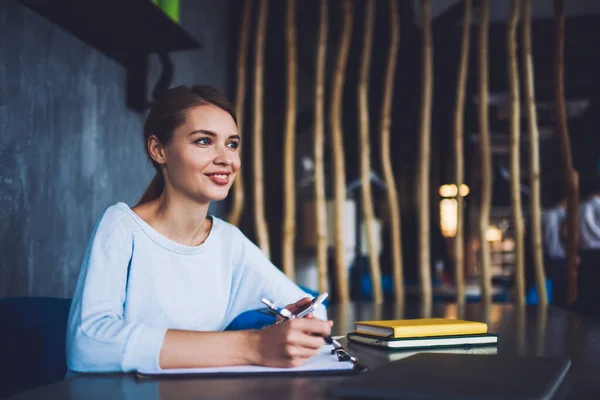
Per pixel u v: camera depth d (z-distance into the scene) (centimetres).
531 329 142
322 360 93
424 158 375
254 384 78
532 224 371
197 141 114
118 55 269
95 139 251
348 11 384
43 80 211
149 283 116
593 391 74
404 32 535
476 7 508
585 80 556
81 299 100
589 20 546
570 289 367
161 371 85
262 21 390
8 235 192
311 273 567
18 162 197
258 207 386
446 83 559
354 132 616
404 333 110
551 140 1005
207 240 125
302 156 576
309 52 535
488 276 375
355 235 532
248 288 137
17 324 132
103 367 87
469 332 116
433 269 643
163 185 125
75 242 236
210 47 391
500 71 556
